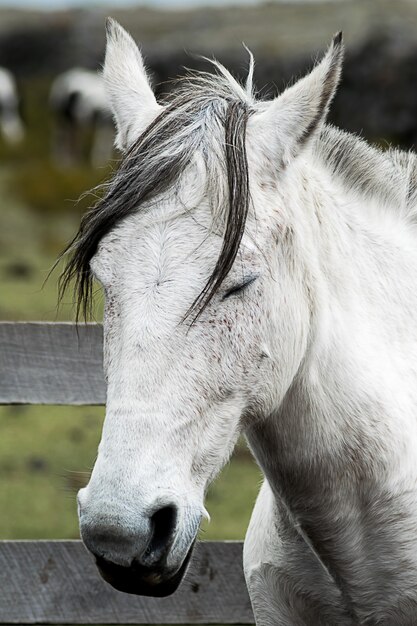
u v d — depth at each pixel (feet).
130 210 11.19
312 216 12.63
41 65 219.61
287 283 11.80
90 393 19.13
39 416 39.75
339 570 13.19
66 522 29.58
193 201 11.12
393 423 12.78
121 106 12.77
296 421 12.65
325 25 187.52
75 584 19.21
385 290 13.46
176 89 12.74
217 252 11.02
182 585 19.10
